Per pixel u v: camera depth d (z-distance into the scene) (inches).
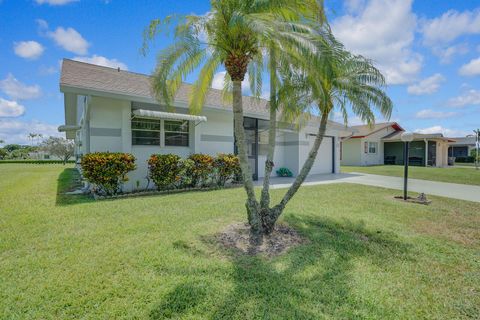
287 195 224.7
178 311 116.0
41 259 162.6
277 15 182.2
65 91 335.9
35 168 1019.9
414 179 633.0
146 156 430.6
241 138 209.9
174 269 152.5
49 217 254.5
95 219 249.4
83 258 164.7
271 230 217.2
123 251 175.9
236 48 196.7
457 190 463.8
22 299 121.8
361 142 1178.6
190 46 229.8
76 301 121.0
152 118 434.6
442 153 1272.1
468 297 132.4
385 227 241.1
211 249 183.3
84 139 483.5
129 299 123.4
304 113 290.8
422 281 146.9
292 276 148.3
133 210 285.0
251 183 213.8
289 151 692.7
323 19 223.8
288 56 192.2
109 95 357.1
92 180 344.5
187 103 430.0
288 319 112.4
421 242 205.3
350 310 119.6
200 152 484.7
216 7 193.6
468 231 233.6
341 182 560.4
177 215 266.2
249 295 129.0
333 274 151.9
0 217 253.6
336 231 227.6
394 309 121.3
